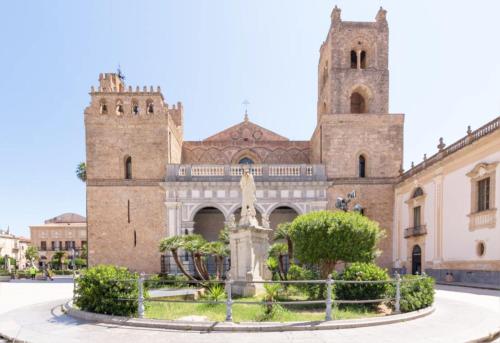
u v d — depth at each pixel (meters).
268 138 44.59
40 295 19.94
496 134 20.23
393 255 33.19
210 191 32.44
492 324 10.16
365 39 36.78
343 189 33.22
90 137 33.25
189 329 9.45
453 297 16.17
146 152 33.31
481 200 21.86
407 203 30.80
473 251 22.20
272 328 9.29
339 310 11.58
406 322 10.34
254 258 15.80
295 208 32.59
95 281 11.37
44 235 102.12
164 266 31.81
